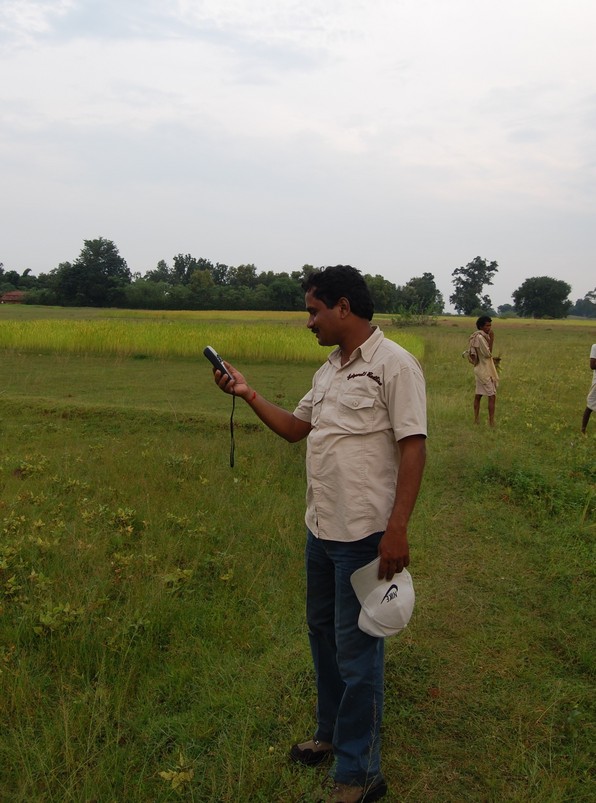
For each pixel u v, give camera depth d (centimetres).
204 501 606
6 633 376
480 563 499
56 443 834
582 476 729
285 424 299
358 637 256
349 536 252
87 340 1892
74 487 640
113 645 366
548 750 296
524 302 11631
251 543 518
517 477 686
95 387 1309
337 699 286
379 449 252
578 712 315
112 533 525
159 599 412
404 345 2253
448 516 605
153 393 1258
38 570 457
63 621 386
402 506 241
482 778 279
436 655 371
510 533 555
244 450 800
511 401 1284
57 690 332
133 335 1934
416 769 285
